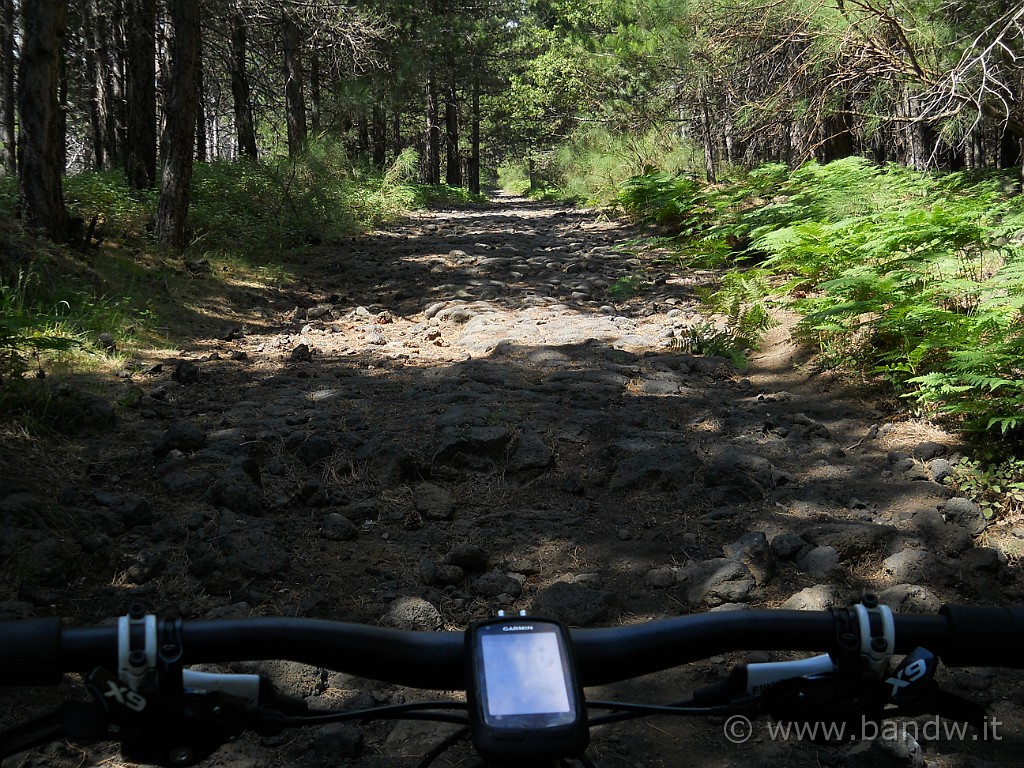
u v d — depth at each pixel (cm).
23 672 110
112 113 2222
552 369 794
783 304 841
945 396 625
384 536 488
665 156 2578
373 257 1586
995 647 118
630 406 686
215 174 1886
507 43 4506
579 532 493
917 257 795
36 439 560
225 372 798
